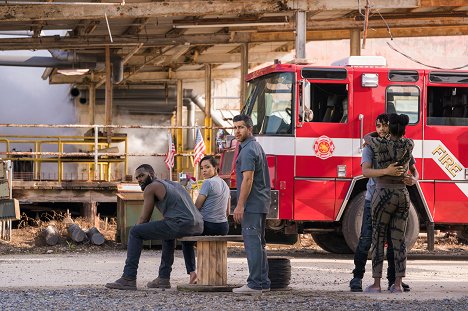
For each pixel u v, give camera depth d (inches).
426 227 879.7
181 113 1809.8
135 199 956.6
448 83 878.4
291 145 859.4
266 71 876.6
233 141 891.4
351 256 908.0
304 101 857.5
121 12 1058.7
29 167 1350.9
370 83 869.2
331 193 861.8
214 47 1612.9
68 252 925.2
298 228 877.8
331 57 1723.7
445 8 1323.8
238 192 527.8
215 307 465.7
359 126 868.0
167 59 1691.7
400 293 555.8
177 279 645.3
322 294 541.6
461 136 877.2
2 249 930.7
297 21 1073.5
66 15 1053.8
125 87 1866.4
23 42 1385.3
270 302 488.1
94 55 1569.9
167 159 1177.4
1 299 494.9
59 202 1174.3
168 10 1064.8
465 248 1024.9
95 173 1143.6
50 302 482.0
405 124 549.6
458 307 475.5
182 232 556.4
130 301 488.7
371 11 1280.8
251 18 1316.4
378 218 555.5
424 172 872.3
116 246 981.8
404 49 1727.4
